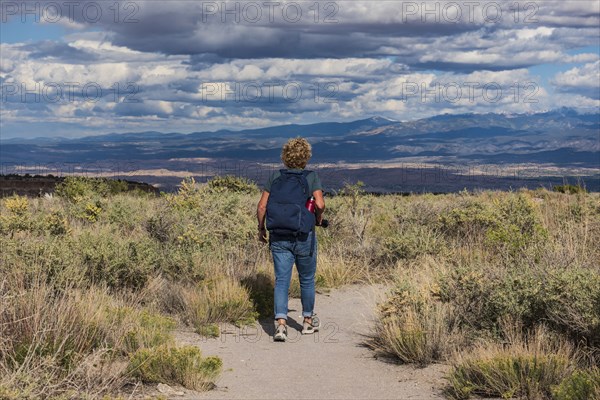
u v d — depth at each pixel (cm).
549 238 995
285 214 746
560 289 618
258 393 530
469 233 1230
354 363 639
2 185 2981
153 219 1255
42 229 1194
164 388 515
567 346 562
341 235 1330
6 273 711
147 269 880
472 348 632
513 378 508
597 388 446
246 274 981
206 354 654
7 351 503
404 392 536
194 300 816
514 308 640
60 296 658
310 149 787
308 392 534
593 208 1302
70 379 473
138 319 673
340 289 1038
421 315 691
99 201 1605
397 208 1480
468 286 705
